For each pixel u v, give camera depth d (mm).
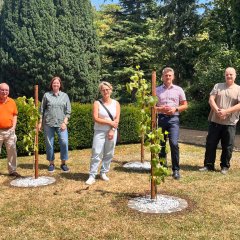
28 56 15773
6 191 5555
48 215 4488
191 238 3779
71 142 9531
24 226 4145
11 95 16453
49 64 15930
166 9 21422
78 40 16781
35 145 6176
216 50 17781
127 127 10453
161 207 4680
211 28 19859
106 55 23391
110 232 3947
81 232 3961
